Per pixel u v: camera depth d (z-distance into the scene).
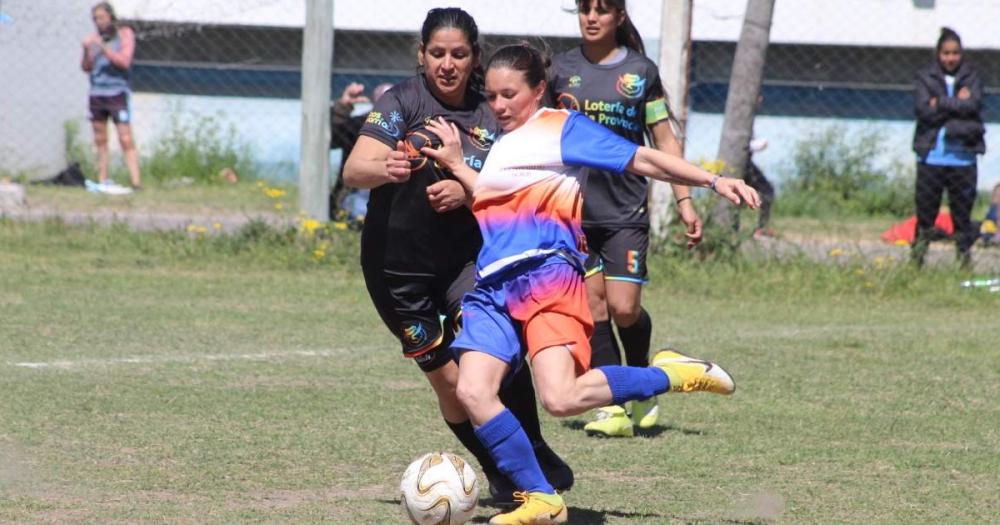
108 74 60.19
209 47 69.62
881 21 70.25
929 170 43.41
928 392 25.83
